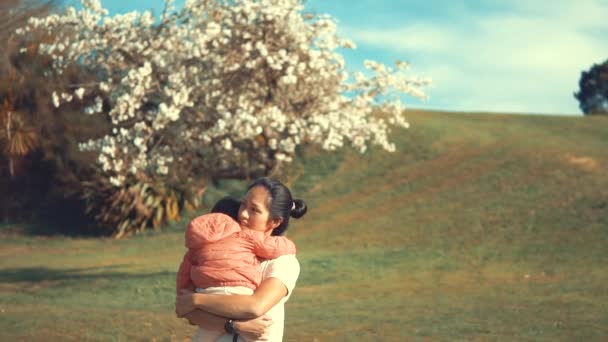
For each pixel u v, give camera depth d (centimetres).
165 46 1984
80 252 3566
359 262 2695
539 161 4216
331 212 4112
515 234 3062
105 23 1977
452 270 2469
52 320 1348
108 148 1905
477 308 1673
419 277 2352
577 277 2212
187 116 1961
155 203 4009
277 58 1828
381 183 4453
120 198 3894
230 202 419
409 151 4831
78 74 2047
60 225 4138
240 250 382
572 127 5153
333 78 1920
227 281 379
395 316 1558
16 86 2162
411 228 3475
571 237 2877
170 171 2078
